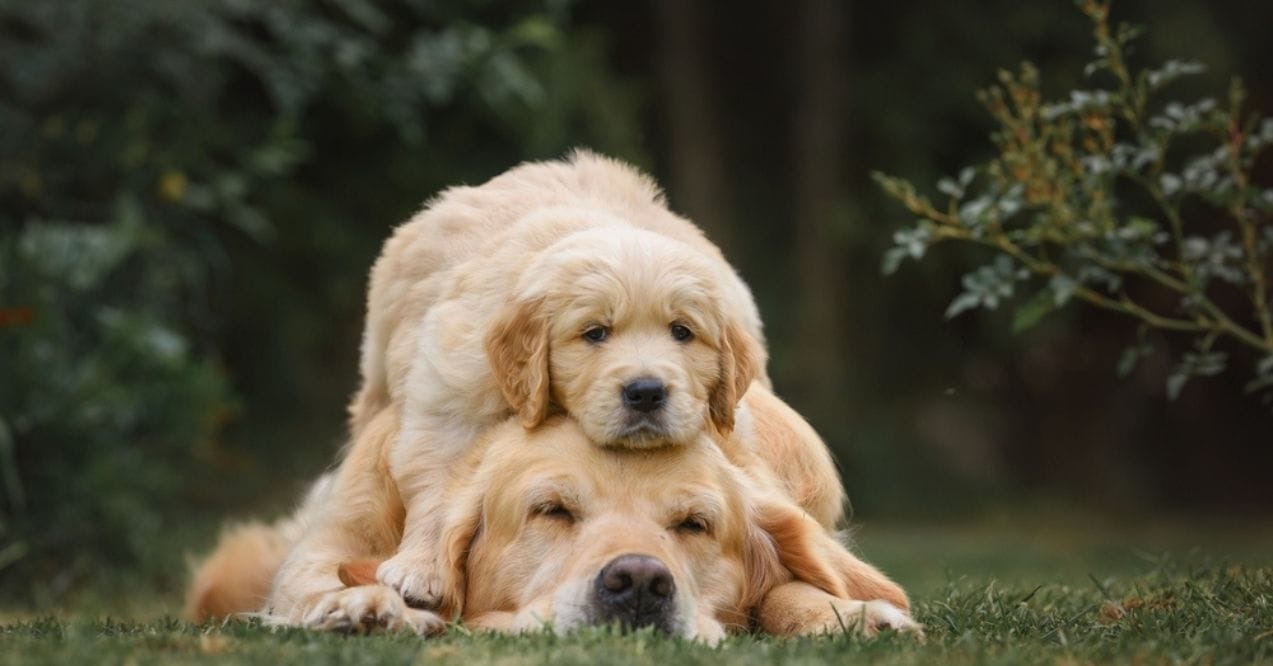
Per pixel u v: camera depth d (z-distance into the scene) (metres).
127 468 12.18
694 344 6.84
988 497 22.47
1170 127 9.16
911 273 23.09
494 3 18.47
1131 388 24.23
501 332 6.82
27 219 14.27
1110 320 24.06
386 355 8.06
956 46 22.64
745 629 6.73
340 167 18.98
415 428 7.14
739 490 6.82
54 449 11.83
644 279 6.77
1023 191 9.41
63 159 14.39
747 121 24.47
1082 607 7.43
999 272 9.34
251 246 18.67
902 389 23.62
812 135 22.94
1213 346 23.56
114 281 13.45
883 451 22.12
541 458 6.52
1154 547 15.76
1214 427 24.45
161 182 14.48
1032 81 9.26
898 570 12.69
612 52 23.38
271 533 8.84
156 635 5.76
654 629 6.01
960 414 23.78
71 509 11.72
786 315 22.81
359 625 6.11
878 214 22.88
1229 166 9.31
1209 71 22.27
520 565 6.44
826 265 22.77
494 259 7.37
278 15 15.20
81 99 14.73
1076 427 24.22
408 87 15.49
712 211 22.64
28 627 6.34
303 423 19.31
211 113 16.33
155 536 12.60
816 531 7.09
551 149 19.08
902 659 5.48
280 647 5.52
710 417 6.94
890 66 22.89
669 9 22.81
